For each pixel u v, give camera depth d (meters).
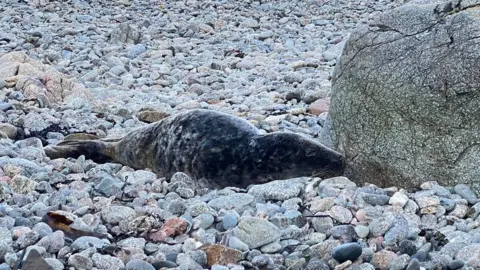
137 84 9.91
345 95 6.12
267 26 13.99
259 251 5.02
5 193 5.70
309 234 5.19
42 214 5.43
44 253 4.87
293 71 10.32
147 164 6.33
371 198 5.52
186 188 5.81
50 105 8.70
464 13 5.83
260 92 9.38
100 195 5.80
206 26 13.37
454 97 5.66
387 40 5.99
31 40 11.95
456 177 5.71
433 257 4.92
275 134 5.96
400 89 5.81
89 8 15.14
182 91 9.64
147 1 16.09
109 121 8.20
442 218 5.41
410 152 5.81
